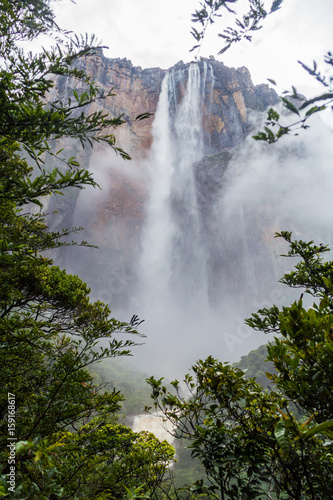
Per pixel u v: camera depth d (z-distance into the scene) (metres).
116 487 3.25
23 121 1.78
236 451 1.86
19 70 1.98
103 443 5.45
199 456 2.02
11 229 2.93
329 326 1.22
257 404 1.88
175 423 2.15
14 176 1.91
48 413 3.88
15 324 4.46
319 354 1.24
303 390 1.26
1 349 4.11
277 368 1.40
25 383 4.35
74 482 2.93
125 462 3.71
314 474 1.53
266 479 1.72
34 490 1.32
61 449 3.02
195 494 1.95
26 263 2.65
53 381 4.32
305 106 0.73
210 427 2.05
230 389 1.90
